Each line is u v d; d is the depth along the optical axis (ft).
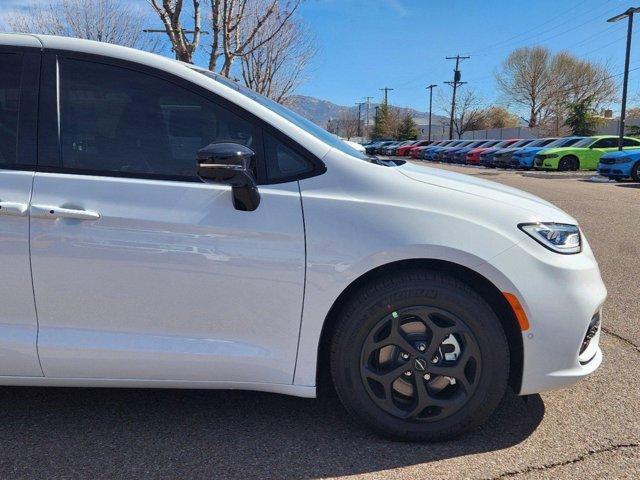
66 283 8.02
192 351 8.20
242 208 8.00
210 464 8.02
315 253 8.01
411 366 8.29
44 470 7.82
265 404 9.81
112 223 7.91
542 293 8.10
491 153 93.71
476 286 8.49
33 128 8.18
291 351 8.27
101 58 8.41
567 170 76.23
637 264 19.90
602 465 8.00
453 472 7.84
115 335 8.20
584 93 188.34
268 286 8.08
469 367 8.27
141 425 9.07
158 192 8.02
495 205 8.36
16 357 8.14
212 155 7.45
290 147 8.35
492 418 9.30
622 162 55.11
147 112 8.36
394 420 8.42
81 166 8.13
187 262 7.98
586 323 8.30
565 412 9.50
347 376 8.35
